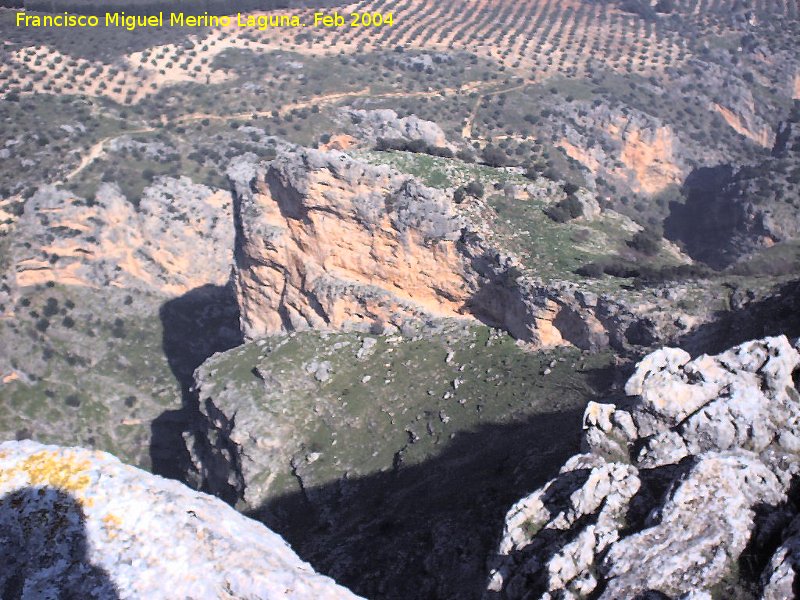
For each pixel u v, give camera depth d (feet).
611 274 253.65
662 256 274.16
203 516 66.49
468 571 169.58
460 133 539.29
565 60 632.79
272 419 261.24
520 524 113.91
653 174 560.20
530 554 110.93
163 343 424.05
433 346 270.46
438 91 575.79
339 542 214.28
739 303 223.51
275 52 604.90
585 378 231.50
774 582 88.38
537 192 290.35
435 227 274.16
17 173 463.42
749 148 594.24
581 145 549.54
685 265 259.19
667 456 113.80
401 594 178.60
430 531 189.06
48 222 438.40
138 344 420.36
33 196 444.55
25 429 374.84
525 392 235.40
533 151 529.86
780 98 630.74
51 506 65.00
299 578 64.18
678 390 118.62
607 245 273.13
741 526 95.40
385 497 225.97
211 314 441.27
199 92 554.46
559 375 236.22
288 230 298.15
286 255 298.56
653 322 228.63
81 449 67.56
